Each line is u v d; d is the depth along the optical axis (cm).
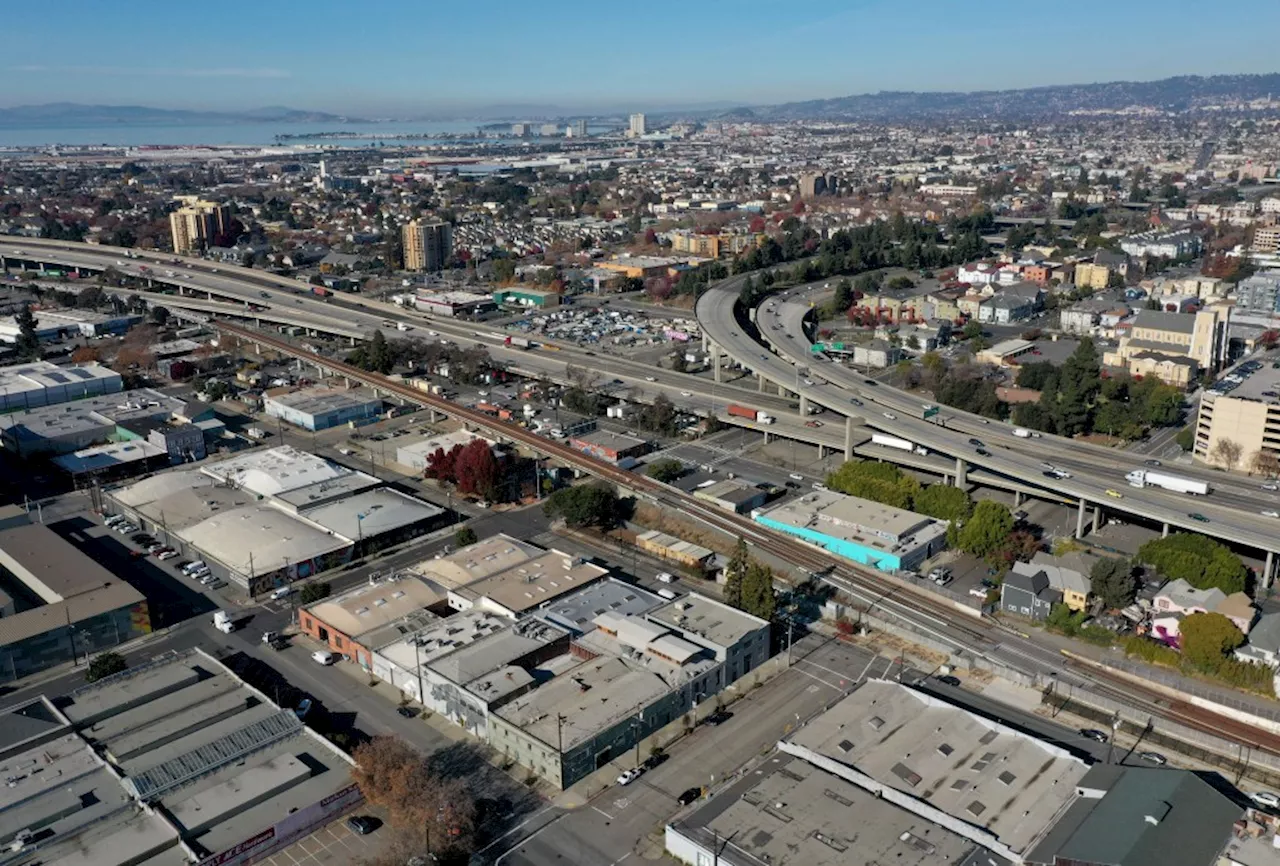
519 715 12581
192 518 19362
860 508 19362
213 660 14288
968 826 10412
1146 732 12912
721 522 19400
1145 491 18725
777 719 13300
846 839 10388
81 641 14962
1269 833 10150
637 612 15500
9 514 19250
